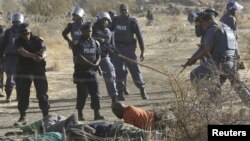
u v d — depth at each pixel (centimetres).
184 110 2492
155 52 7988
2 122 3397
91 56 3391
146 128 2583
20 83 3319
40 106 3341
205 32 3266
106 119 3384
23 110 3344
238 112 2502
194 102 2503
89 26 3394
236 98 2584
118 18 4084
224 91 2534
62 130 2572
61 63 6316
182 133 2488
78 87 3400
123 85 4084
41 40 3312
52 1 14275
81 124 2528
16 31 4069
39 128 2669
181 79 2578
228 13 4231
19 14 4050
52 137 2436
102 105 3953
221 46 3198
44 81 3331
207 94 2522
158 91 4372
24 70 3306
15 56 4119
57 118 2716
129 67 4119
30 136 2564
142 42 4116
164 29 12231
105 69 3800
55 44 7875
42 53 3297
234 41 3234
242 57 3747
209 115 2477
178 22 14862
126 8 4053
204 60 3188
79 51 3384
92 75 3388
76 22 3919
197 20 3600
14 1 15088
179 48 8419
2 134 2986
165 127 2553
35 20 12012
